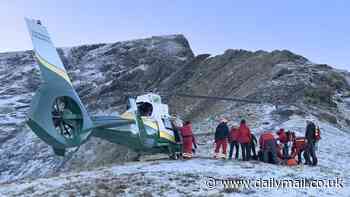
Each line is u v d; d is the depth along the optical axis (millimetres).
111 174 17922
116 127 20422
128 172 18219
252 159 21859
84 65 104062
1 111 85875
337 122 36938
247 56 66125
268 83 46094
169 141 22656
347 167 22766
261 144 21375
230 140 22047
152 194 14898
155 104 22703
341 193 16047
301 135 28516
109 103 76375
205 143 28938
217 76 65500
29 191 16016
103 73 98688
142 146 21562
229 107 43312
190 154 22172
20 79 101562
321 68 50969
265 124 33031
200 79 68812
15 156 65625
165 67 84375
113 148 52938
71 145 17969
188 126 22234
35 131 16984
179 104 63344
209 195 14781
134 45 105125
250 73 58438
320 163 22922
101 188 15664
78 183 16562
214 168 18766
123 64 99625
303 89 42438
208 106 56844
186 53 98312
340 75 49156
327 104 40969
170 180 16484
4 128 77562
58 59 18578
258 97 42750
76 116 18516
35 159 62500
